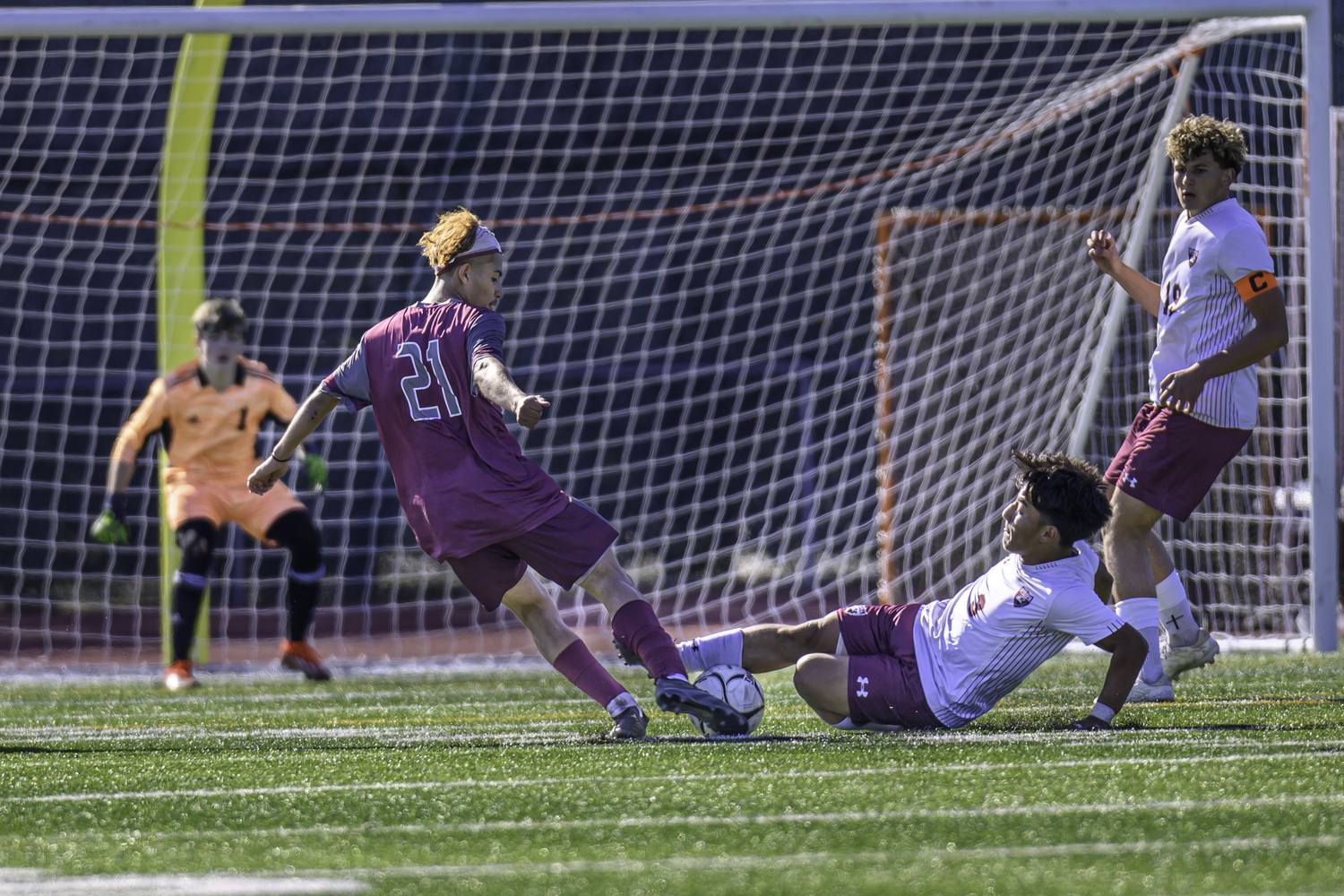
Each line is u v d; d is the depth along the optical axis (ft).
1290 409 88.89
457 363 41.04
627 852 22.65
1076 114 118.42
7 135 137.90
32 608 130.93
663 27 79.25
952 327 115.34
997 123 124.36
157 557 137.90
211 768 35.60
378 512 138.82
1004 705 51.39
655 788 29.30
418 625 126.62
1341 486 96.53
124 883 20.93
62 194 139.95
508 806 27.63
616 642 42.65
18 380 139.44
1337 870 20.49
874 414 139.44
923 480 114.32
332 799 28.99
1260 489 90.74
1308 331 77.87
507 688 72.18
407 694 69.31
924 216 116.57
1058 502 39.83
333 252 139.95
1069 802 26.71
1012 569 41.19
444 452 41.11
